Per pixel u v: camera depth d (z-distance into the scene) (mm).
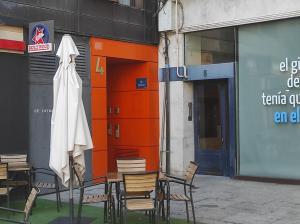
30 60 10109
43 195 10148
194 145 12797
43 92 10328
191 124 12758
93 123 11344
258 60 11414
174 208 8578
